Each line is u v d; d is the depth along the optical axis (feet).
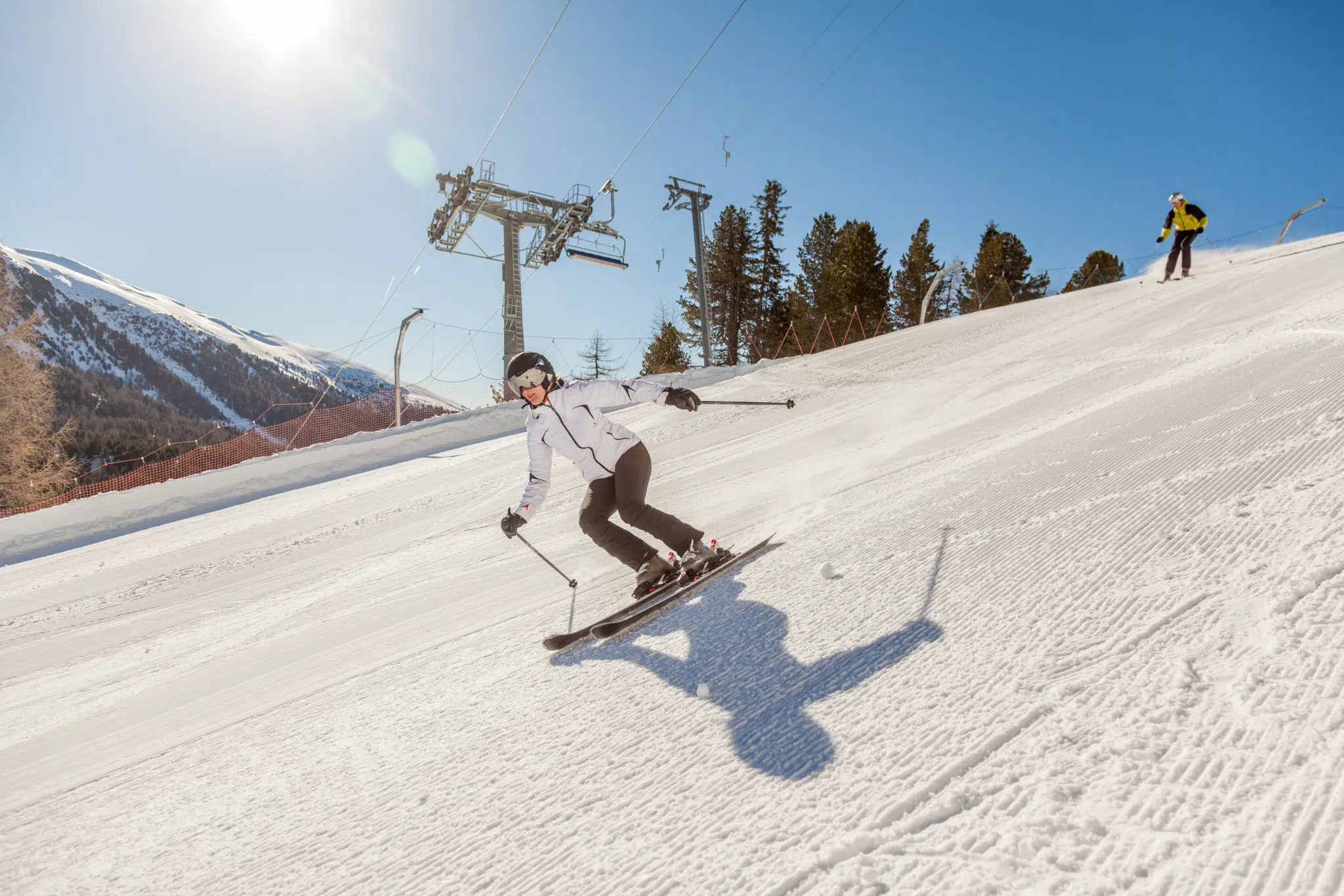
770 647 7.92
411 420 67.87
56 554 35.58
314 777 8.14
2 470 75.97
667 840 5.24
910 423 24.75
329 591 20.22
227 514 38.45
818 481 18.24
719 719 6.75
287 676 13.29
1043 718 5.25
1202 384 14.34
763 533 13.57
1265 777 4.07
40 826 8.87
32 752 12.23
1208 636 5.58
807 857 4.58
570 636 9.86
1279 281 35.09
